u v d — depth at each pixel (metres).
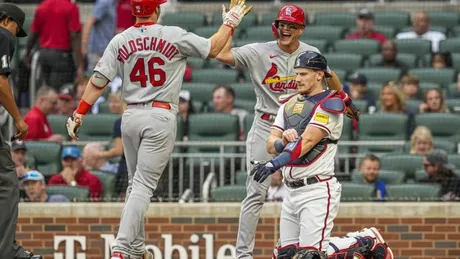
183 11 66.06
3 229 32.75
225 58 33.22
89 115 49.38
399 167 45.03
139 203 31.50
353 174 44.84
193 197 45.78
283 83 33.44
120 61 31.72
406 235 42.97
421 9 66.56
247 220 34.00
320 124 30.36
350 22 62.78
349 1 67.50
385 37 59.88
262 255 43.12
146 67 31.47
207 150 47.56
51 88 50.31
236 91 53.31
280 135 31.11
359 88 52.22
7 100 32.72
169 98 31.69
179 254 43.59
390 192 43.91
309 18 65.69
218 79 55.34
